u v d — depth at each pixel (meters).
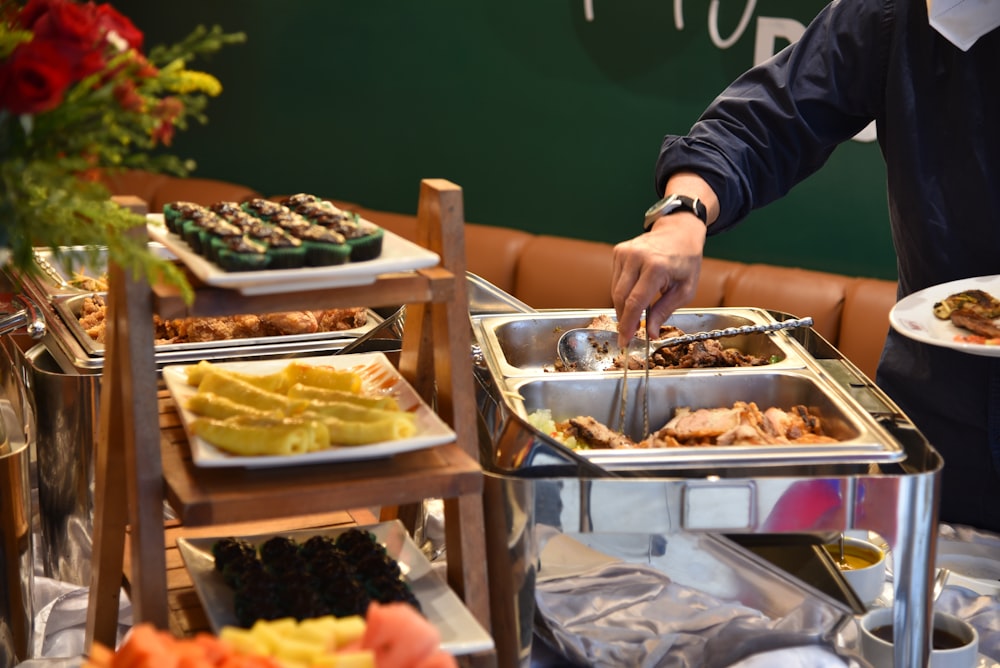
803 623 1.20
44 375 1.53
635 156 3.28
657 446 1.32
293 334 1.80
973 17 1.56
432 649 0.80
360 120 3.73
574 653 1.20
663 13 3.11
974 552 1.55
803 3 2.89
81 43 0.87
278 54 3.82
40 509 1.59
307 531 1.23
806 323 1.63
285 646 0.80
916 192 1.74
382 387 1.21
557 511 1.15
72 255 1.09
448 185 1.11
